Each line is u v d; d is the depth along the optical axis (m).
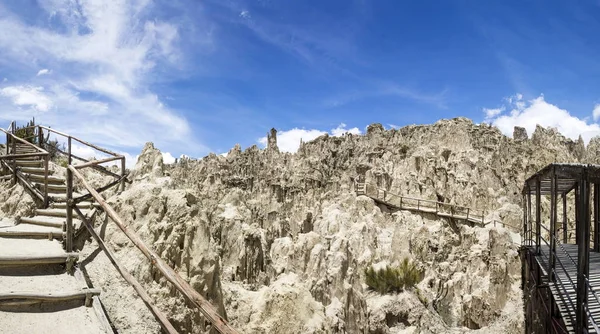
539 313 18.28
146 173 14.30
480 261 28.16
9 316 6.46
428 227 35.22
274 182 50.44
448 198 43.22
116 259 7.85
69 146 13.42
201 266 9.20
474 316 25.53
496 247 28.03
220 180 50.53
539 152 52.16
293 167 59.00
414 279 26.42
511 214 38.31
